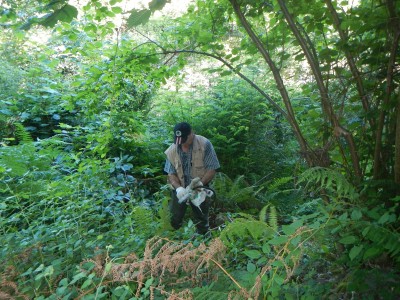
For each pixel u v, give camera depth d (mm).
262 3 2816
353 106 2574
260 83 6977
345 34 2436
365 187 2111
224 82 7055
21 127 4887
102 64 3549
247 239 2682
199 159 3984
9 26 2830
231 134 6496
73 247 2342
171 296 1522
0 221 2666
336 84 2520
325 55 2424
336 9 2617
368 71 2361
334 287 1820
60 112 6137
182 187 3953
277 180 5320
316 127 2543
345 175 2463
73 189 3439
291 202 4809
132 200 3719
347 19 2373
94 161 4152
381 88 2312
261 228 1813
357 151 2324
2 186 3576
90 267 1674
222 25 3266
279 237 1602
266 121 6578
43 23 2043
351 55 2348
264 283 1581
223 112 6344
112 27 3084
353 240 1552
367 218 1963
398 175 2070
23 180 3557
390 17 2082
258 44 2422
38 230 2637
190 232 2828
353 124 2477
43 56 4402
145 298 1871
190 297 1545
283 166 6332
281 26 2762
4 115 5668
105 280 1938
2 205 2787
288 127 6785
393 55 2107
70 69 6891
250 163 6352
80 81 3922
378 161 2229
